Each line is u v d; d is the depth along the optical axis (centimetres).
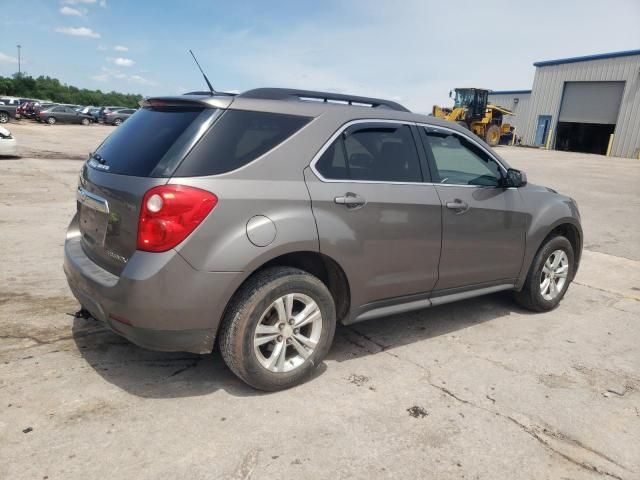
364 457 251
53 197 905
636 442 278
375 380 328
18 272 495
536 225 445
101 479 225
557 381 340
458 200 380
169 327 269
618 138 3394
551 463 256
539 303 469
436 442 266
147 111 323
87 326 379
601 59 3456
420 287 370
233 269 273
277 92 322
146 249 264
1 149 1424
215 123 284
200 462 240
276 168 295
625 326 450
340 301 339
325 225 305
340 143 325
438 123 391
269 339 297
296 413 285
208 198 267
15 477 223
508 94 4291
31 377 304
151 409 280
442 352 376
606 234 860
